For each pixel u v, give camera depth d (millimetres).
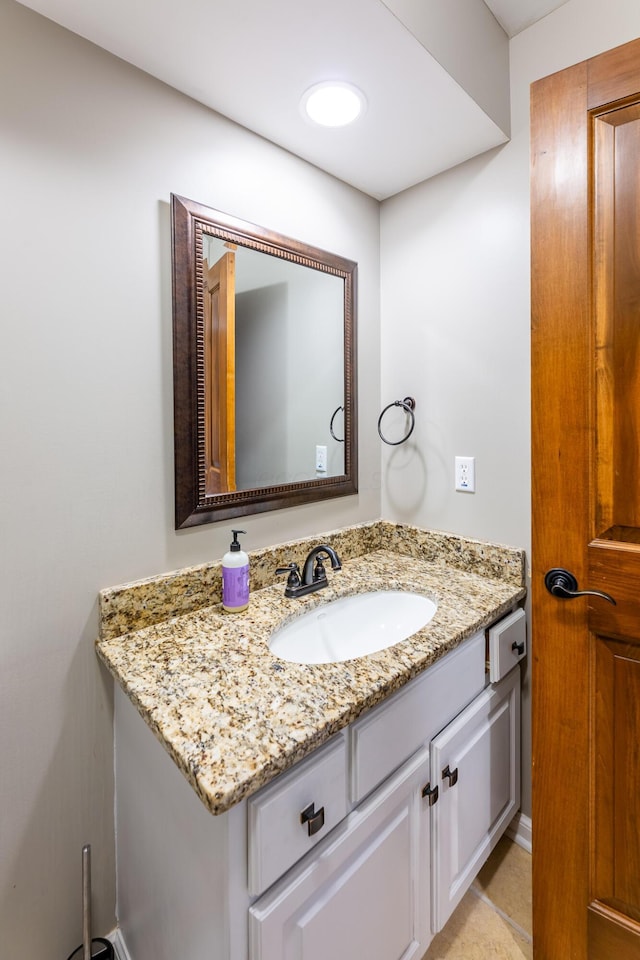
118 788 1089
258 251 1317
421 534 1637
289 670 918
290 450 1451
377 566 1576
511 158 1363
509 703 1372
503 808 1367
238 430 1301
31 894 1002
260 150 1319
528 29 1312
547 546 1074
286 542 1457
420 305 1627
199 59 1036
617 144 948
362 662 949
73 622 1022
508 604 1282
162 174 1113
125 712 1032
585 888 1058
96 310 1021
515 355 1396
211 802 614
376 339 1749
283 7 905
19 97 907
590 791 1045
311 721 762
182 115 1145
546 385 1056
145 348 1102
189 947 803
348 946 846
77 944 1071
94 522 1043
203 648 1008
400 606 1399
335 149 1392
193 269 1163
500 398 1438
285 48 1006
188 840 785
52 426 974
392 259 1704
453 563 1553
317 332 1508
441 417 1590
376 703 854
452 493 1575
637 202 930
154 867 928
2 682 941
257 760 675
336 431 1601
